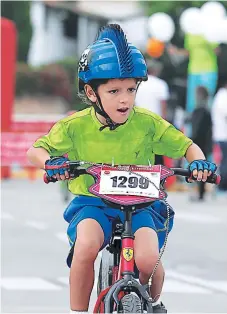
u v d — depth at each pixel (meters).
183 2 53.56
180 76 28.86
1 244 17.81
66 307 12.73
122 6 83.75
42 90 69.44
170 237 18.89
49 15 81.12
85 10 82.19
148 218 8.62
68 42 82.25
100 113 8.56
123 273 7.97
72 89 69.56
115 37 8.33
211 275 15.17
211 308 12.77
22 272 15.12
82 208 8.81
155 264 8.30
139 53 8.38
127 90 8.36
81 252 8.41
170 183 28.22
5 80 30.52
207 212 23.22
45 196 26.38
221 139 25.88
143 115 8.91
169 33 29.20
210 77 28.09
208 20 27.77
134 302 7.69
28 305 12.77
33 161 8.87
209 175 8.28
